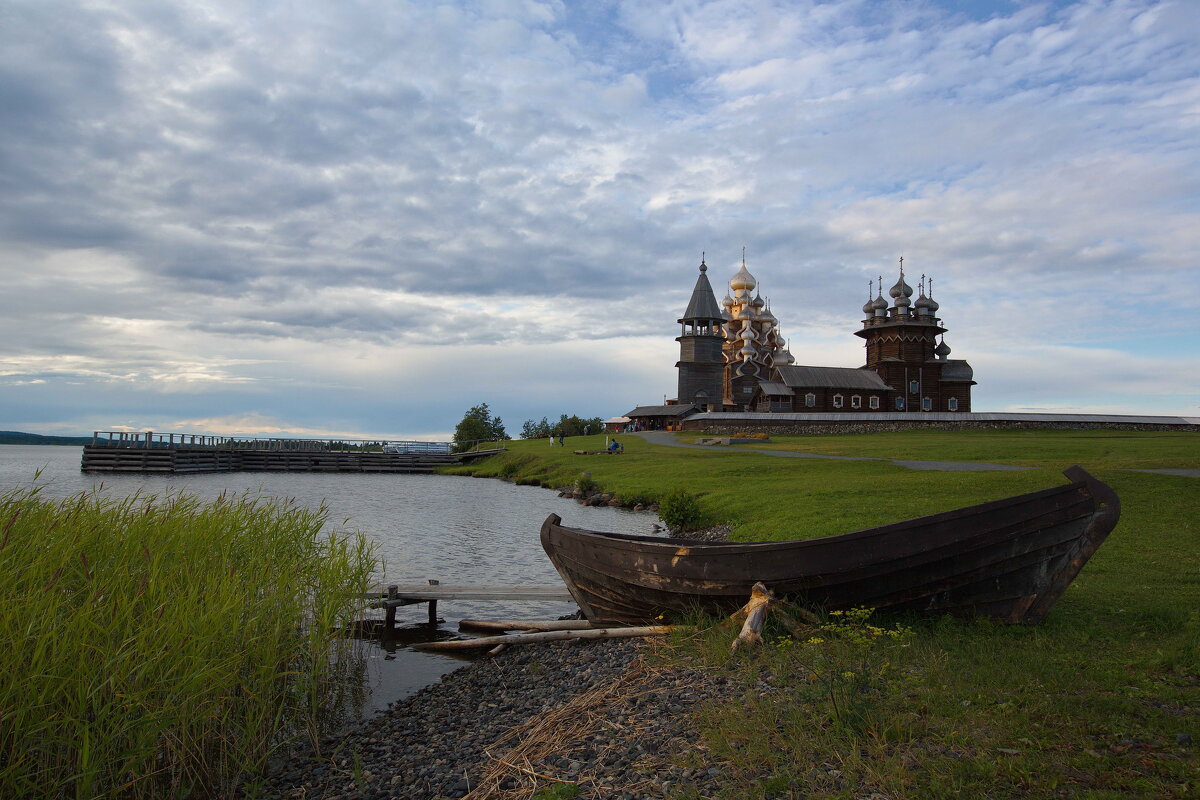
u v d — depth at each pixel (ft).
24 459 372.79
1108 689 26.40
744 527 82.89
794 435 261.65
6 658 22.66
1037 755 21.45
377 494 170.19
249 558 39.19
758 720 25.39
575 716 29.86
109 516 37.04
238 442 304.91
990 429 258.57
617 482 153.48
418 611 60.13
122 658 24.47
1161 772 20.18
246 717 29.55
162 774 27.35
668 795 21.68
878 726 23.84
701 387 320.70
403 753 31.22
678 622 42.24
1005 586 35.68
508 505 143.64
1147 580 46.85
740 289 364.17
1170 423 259.39
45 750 23.26
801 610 36.42
